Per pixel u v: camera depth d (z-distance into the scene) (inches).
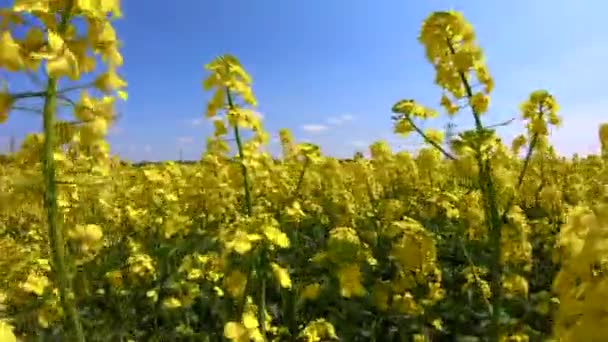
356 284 148.0
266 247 133.0
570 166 452.8
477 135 139.2
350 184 418.3
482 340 183.2
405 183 417.4
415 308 177.2
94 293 219.6
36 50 79.9
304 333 160.9
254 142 166.6
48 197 85.3
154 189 340.2
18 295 182.4
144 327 215.3
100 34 84.0
